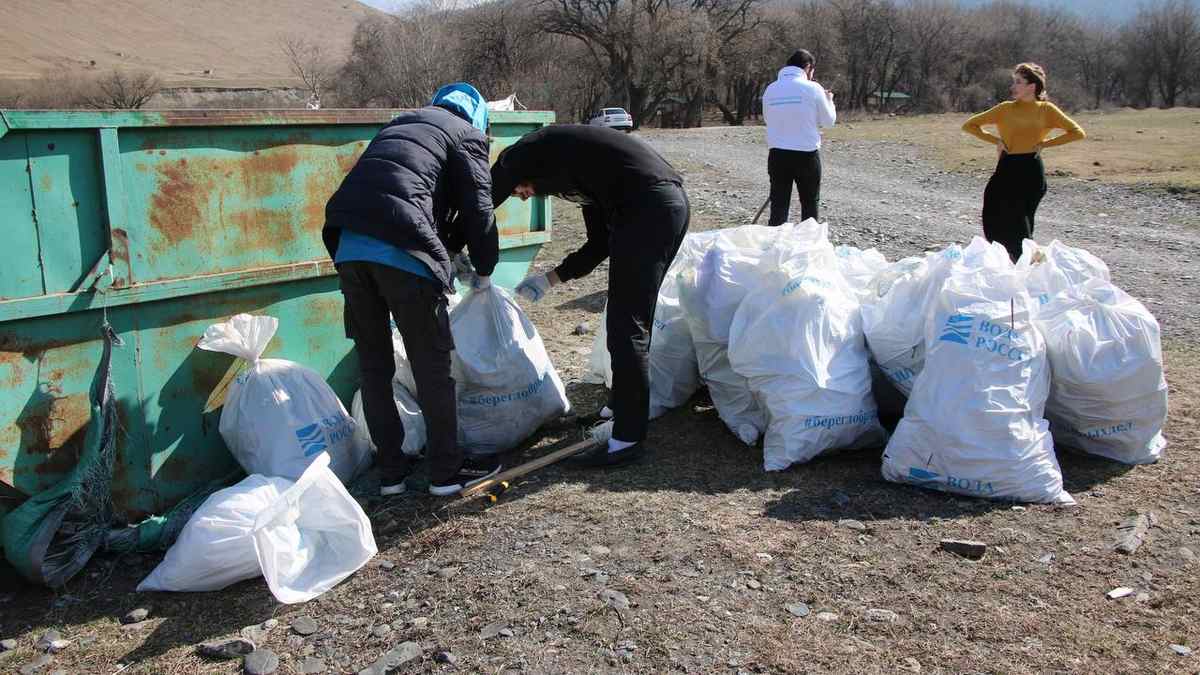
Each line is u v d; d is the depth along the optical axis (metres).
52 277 3.31
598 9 51.34
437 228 3.84
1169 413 4.64
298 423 3.85
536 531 3.54
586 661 2.74
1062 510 3.61
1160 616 2.89
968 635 2.81
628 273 3.98
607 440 4.21
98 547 3.51
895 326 4.16
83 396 3.46
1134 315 3.95
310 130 4.12
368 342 3.81
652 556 3.30
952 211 12.20
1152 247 9.73
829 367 4.06
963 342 3.70
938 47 62.47
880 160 19.08
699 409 4.85
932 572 3.16
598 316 6.88
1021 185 6.61
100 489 3.42
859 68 62.88
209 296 3.85
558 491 3.90
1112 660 2.67
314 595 3.21
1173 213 12.00
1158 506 3.63
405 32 41.53
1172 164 16.30
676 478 4.00
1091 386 3.88
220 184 3.80
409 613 3.06
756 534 3.45
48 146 3.25
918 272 4.20
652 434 4.54
